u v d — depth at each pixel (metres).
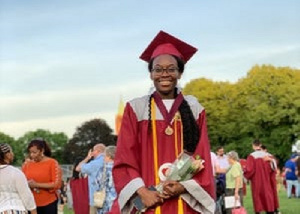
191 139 5.13
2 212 8.02
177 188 4.93
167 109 5.20
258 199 17.75
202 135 5.19
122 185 5.05
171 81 5.20
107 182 10.92
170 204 4.98
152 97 5.23
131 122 5.17
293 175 27.31
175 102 5.21
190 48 5.36
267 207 17.72
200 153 5.10
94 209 11.45
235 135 79.75
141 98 5.25
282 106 74.12
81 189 12.43
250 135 77.62
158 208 4.96
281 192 32.44
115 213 5.23
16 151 105.19
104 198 10.88
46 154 10.78
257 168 17.78
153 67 5.23
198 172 5.02
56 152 103.12
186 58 5.42
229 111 80.56
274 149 74.75
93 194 11.16
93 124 70.94
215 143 81.25
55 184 10.55
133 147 5.13
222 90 81.75
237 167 15.54
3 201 8.09
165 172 5.06
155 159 5.10
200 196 4.95
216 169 15.49
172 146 5.12
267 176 17.75
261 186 17.72
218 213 15.30
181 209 4.97
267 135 75.75
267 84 76.25
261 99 76.31
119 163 5.11
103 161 11.00
